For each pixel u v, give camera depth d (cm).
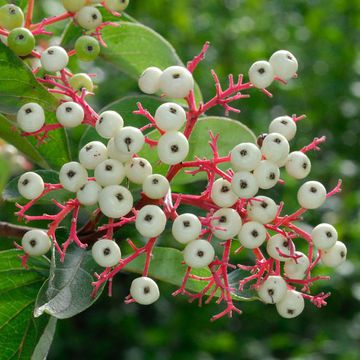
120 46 30
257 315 65
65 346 63
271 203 22
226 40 74
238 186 22
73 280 23
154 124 23
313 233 23
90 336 65
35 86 24
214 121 27
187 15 74
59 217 23
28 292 26
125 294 65
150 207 22
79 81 26
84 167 22
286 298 23
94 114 24
